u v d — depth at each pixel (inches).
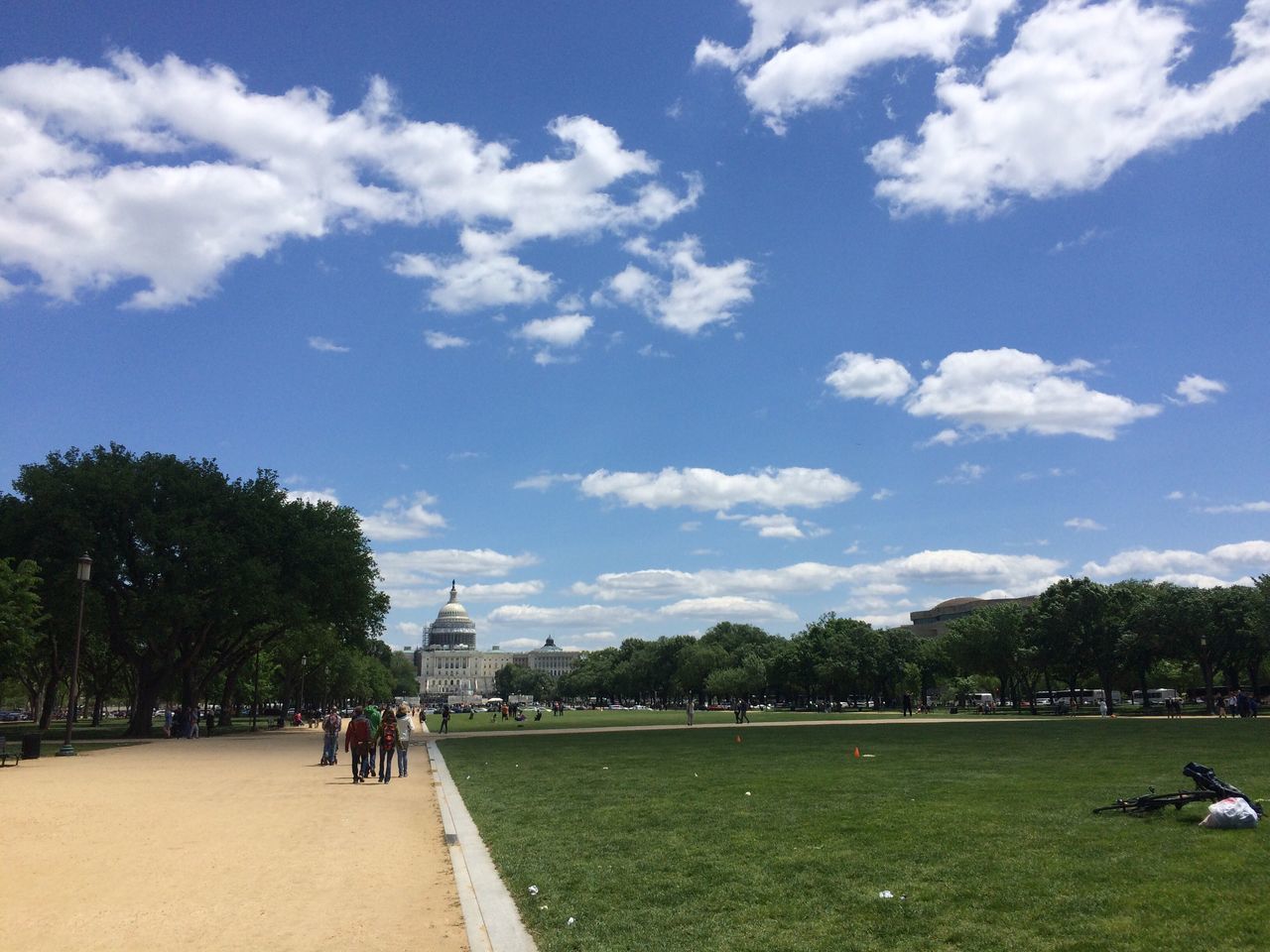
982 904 505.0
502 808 991.6
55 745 2347.4
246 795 1167.0
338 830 858.8
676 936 470.3
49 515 2694.4
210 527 2906.0
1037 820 774.5
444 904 555.8
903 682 6018.7
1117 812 799.7
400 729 1469.0
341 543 3216.0
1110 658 4065.0
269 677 4977.9
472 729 3479.3
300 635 3725.4
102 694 3976.4
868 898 528.4
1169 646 3905.0
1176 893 504.1
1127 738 1905.8
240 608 2891.2
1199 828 701.3
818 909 511.5
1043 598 4298.7
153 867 669.3
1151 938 430.9
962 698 5718.5
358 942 473.4
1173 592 3998.5
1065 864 592.4
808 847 691.4
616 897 556.1
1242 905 474.9
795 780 1176.2
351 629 3518.7
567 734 2812.5
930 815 823.7
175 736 2930.6
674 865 644.1
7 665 2178.9
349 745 1365.7
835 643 5999.0
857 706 6461.6
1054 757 1453.0
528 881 608.4
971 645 4874.5
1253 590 3784.5
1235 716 3058.6
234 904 553.3
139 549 2876.5
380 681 7544.3
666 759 1649.9
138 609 2733.8
